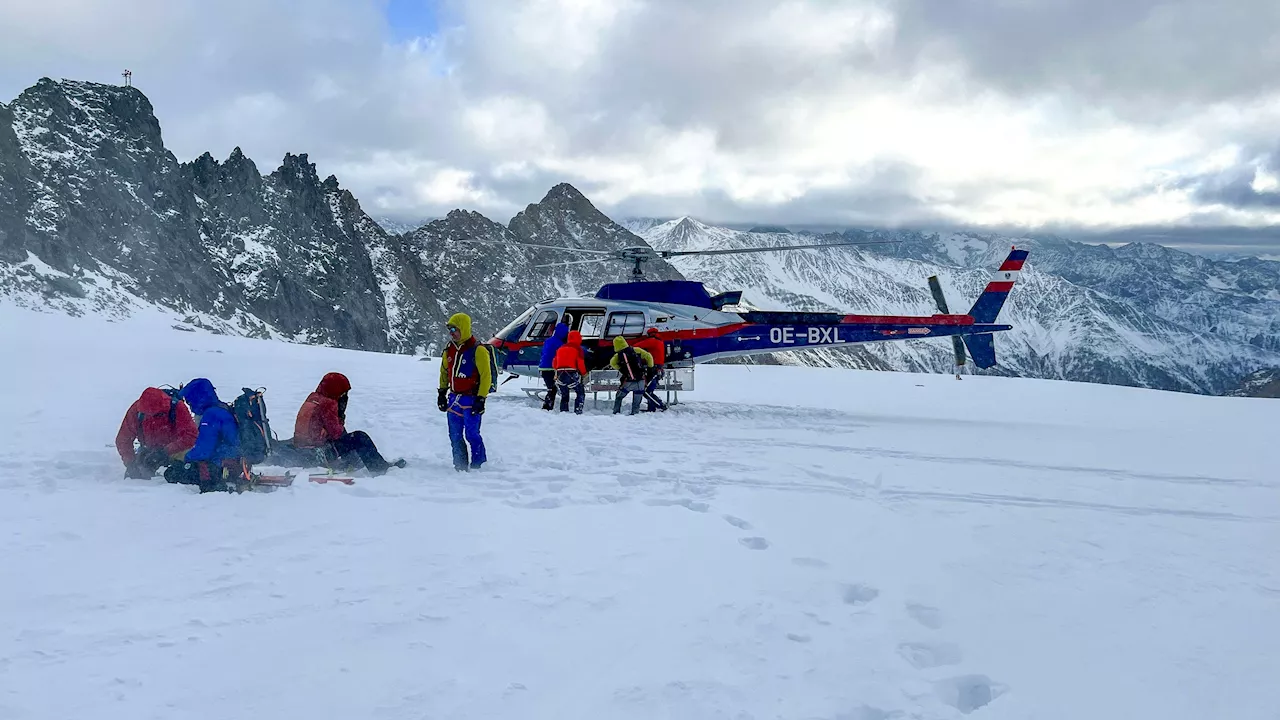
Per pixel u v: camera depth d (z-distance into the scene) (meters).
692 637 4.51
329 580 5.24
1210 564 6.41
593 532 6.68
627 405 18.58
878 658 4.36
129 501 7.12
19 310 51.38
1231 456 12.76
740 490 8.69
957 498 8.75
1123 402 24.73
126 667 3.90
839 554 6.32
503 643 4.33
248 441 8.02
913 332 19.70
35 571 5.23
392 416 13.82
